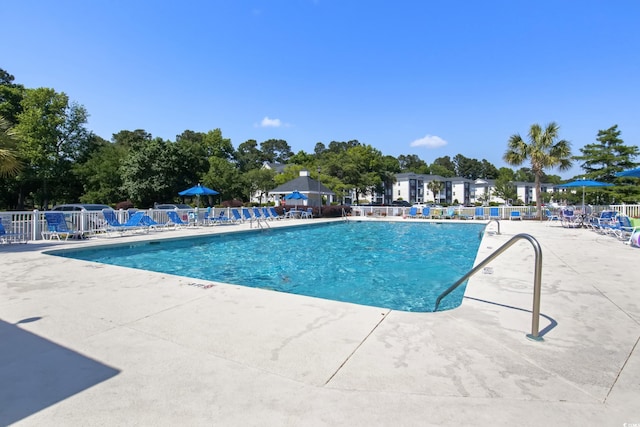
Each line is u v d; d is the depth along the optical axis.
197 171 33.97
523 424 2.15
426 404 2.36
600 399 2.43
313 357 3.05
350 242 14.62
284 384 2.61
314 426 2.12
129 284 5.71
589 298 4.93
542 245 10.77
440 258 10.87
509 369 2.86
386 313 4.25
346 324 3.86
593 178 27.30
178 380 2.67
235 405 2.34
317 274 8.61
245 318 4.05
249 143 108.75
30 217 11.98
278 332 3.63
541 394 2.49
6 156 10.66
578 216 18.16
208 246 13.17
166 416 2.22
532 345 3.33
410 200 85.94
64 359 3.01
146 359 3.02
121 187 30.27
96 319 4.02
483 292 5.23
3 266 7.27
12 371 2.79
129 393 2.48
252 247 13.06
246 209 21.78
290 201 35.50
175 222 16.61
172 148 31.17
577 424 2.15
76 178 31.31
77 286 5.57
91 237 12.93
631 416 2.23
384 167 64.75
